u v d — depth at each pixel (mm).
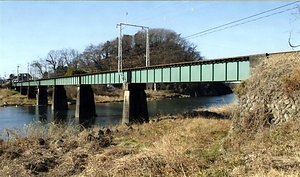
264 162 9672
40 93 84000
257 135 14781
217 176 9266
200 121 27219
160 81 36219
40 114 59281
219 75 27219
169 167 10875
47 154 15305
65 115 57938
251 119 16188
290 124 13719
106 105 78250
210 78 28281
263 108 15867
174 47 135750
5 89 119875
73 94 98688
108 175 11016
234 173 9297
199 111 38969
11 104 83062
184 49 137500
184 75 32062
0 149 16062
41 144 18281
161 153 12273
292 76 15406
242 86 18734
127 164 11648
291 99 14820
